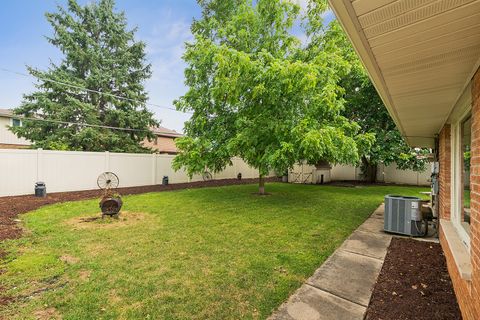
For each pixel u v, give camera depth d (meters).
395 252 4.18
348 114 13.02
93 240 4.58
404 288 3.01
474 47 1.54
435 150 5.73
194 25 11.16
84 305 2.60
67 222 5.80
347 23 1.35
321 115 8.24
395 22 1.31
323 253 4.09
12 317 2.41
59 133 15.21
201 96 9.85
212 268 3.48
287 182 17.28
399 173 16.78
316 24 9.79
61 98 16.09
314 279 3.21
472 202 2.17
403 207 5.11
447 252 3.52
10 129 15.15
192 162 9.55
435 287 3.03
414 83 2.19
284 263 3.68
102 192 10.24
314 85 6.98
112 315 2.44
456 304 2.66
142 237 4.79
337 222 6.11
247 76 7.61
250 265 3.60
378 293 2.90
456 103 2.85
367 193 11.48
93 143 15.91
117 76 17.59
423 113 3.41
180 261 3.70
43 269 3.38
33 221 5.80
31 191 9.33
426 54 1.66
